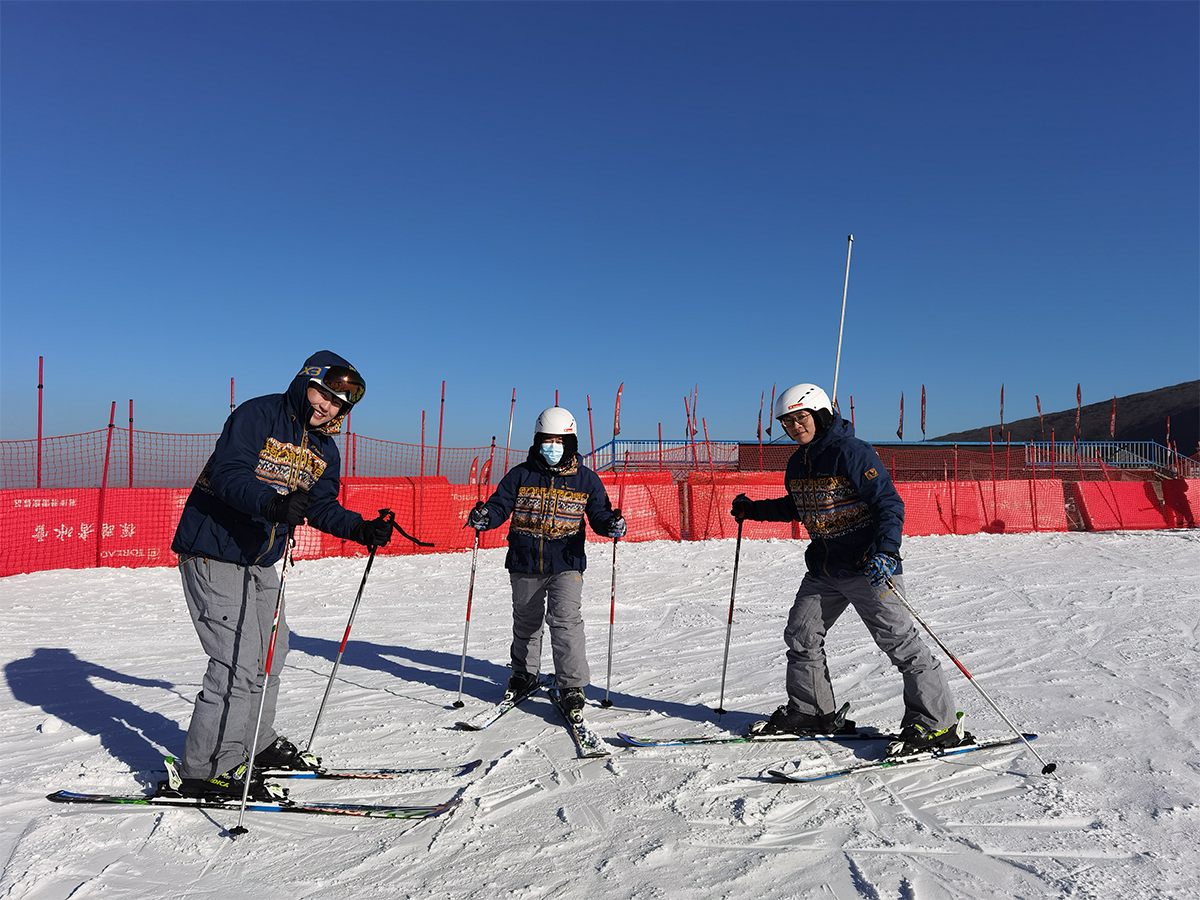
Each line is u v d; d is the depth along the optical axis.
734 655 5.30
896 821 2.59
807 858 2.33
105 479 10.11
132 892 2.20
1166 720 3.64
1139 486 14.80
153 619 6.80
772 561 10.28
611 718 3.91
